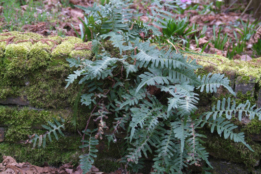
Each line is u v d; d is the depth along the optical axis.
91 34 1.84
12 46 1.52
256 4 3.79
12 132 1.65
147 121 1.38
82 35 2.16
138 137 1.44
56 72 1.54
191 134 1.39
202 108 1.59
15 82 1.57
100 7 1.67
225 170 1.64
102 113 1.48
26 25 2.32
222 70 1.54
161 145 1.41
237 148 1.58
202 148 1.37
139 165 1.59
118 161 1.70
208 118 1.52
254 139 1.56
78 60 1.43
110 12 1.61
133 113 1.39
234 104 1.41
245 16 3.95
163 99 1.60
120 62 1.55
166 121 1.50
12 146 1.69
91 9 1.67
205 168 1.61
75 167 1.70
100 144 1.68
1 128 1.65
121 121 1.49
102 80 1.57
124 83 1.54
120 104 1.43
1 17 2.42
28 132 1.66
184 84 1.40
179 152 1.42
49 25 2.46
